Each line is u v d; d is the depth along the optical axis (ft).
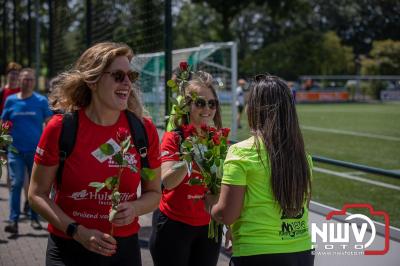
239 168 9.39
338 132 68.23
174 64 32.91
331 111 108.78
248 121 9.79
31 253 19.66
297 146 9.42
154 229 13.24
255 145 9.43
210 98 13.14
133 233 10.05
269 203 9.40
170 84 13.37
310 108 120.26
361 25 233.96
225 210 9.48
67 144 9.38
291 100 9.56
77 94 9.75
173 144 12.41
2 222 23.80
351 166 15.40
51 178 9.55
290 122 9.44
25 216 24.84
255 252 9.35
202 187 12.58
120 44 9.76
